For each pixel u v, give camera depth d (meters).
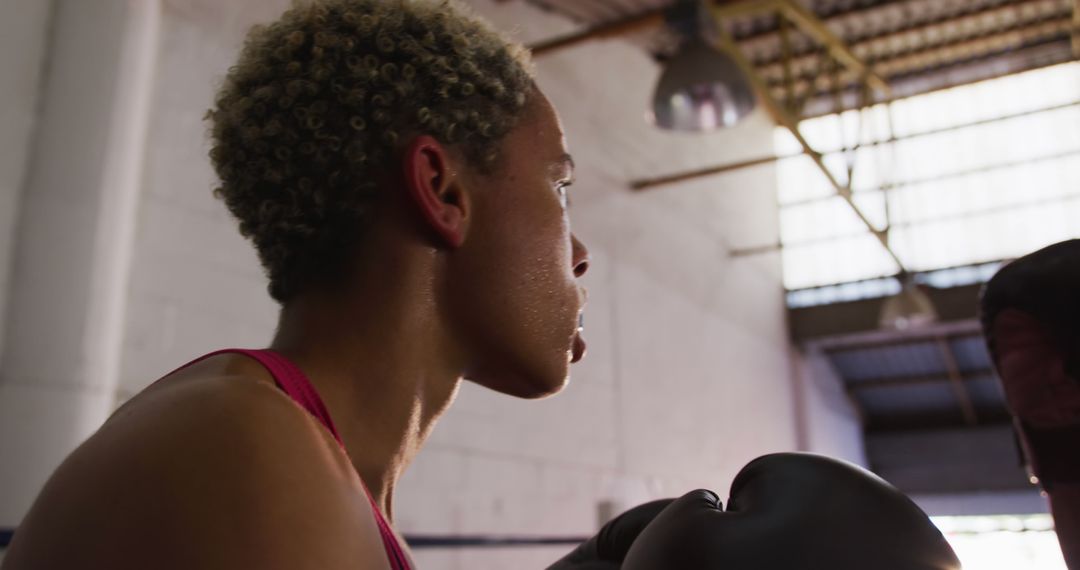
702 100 4.31
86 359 2.61
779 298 9.80
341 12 0.59
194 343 3.19
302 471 0.41
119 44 2.82
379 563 0.42
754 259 9.21
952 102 10.22
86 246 2.66
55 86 2.69
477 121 0.59
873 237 9.86
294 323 0.58
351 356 0.56
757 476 0.59
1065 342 0.87
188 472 0.39
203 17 3.42
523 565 4.75
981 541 10.59
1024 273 0.91
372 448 0.56
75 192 2.66
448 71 0.58
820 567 0.51
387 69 0.57
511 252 0.60
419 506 4.14
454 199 0.58
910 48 8.87
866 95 7.46
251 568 0.37
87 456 0.42
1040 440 0.90
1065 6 8.20
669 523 0.56
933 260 9.80
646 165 7.14
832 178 6.87
